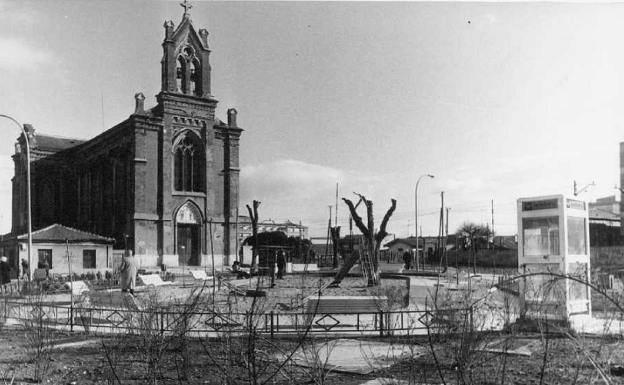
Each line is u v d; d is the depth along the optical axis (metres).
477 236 82.19
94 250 51.84
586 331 12.48
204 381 9.06
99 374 9.88
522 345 10.68
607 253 40.06
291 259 49.34
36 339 11.79
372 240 28.75
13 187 76.94
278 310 16.72
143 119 61.09
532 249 14.51
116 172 65.56
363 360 10.59
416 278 35.81
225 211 66.62
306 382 8.95
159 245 61.03
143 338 10.54
